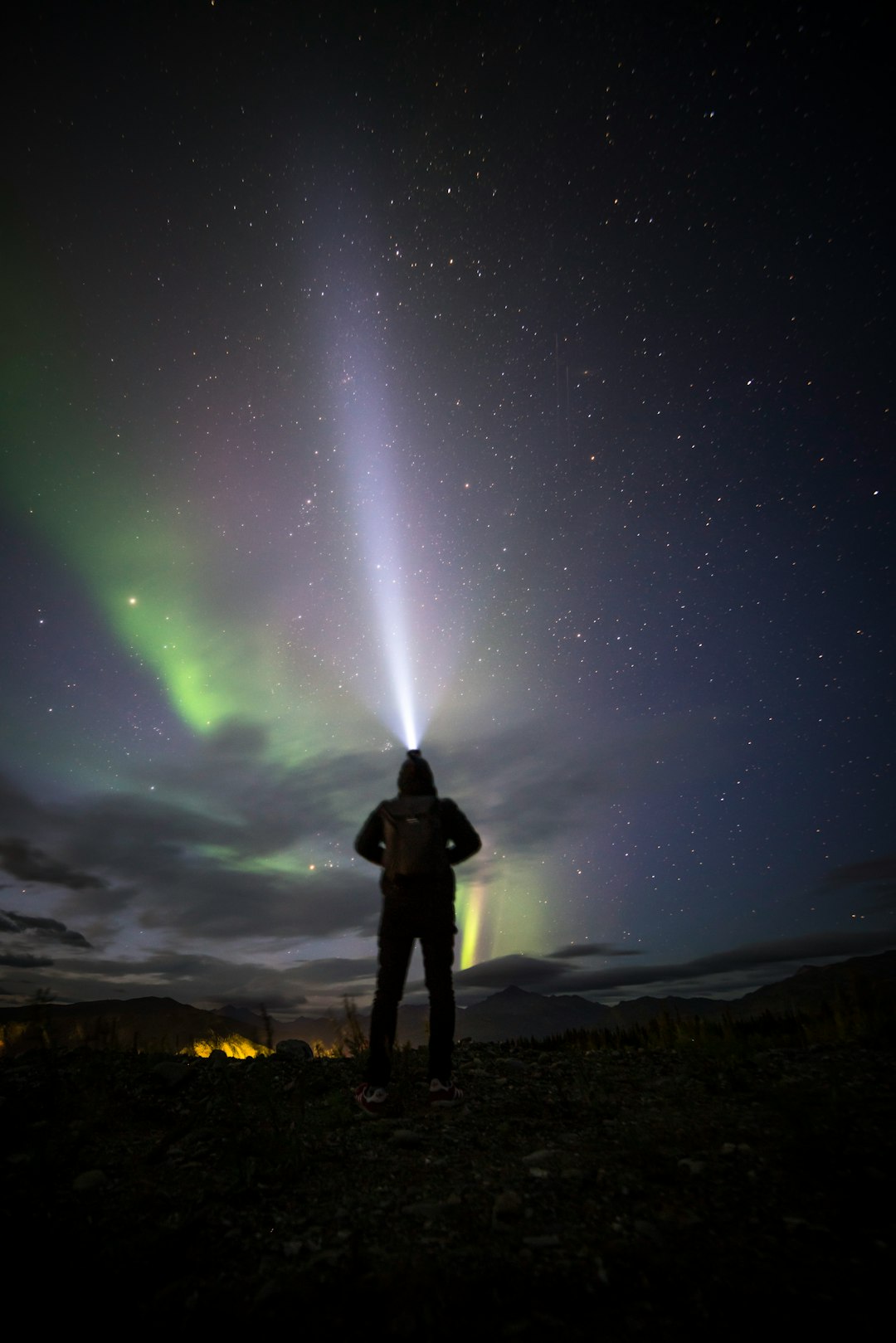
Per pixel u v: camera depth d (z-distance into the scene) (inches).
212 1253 85.7
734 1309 69.7
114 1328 69.6
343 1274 78.4
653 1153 117.2
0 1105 149.4
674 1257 81.0
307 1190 106.9
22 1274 78.2
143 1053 212.4
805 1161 109.0
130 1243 87.3
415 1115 149.0
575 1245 85.4
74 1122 142.5
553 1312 71.1
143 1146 130.0
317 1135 134.4
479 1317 70.4
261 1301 73.7
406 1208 98.7
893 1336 64.1
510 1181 107.8
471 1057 216.7
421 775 178.9
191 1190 106.7
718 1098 152.3
